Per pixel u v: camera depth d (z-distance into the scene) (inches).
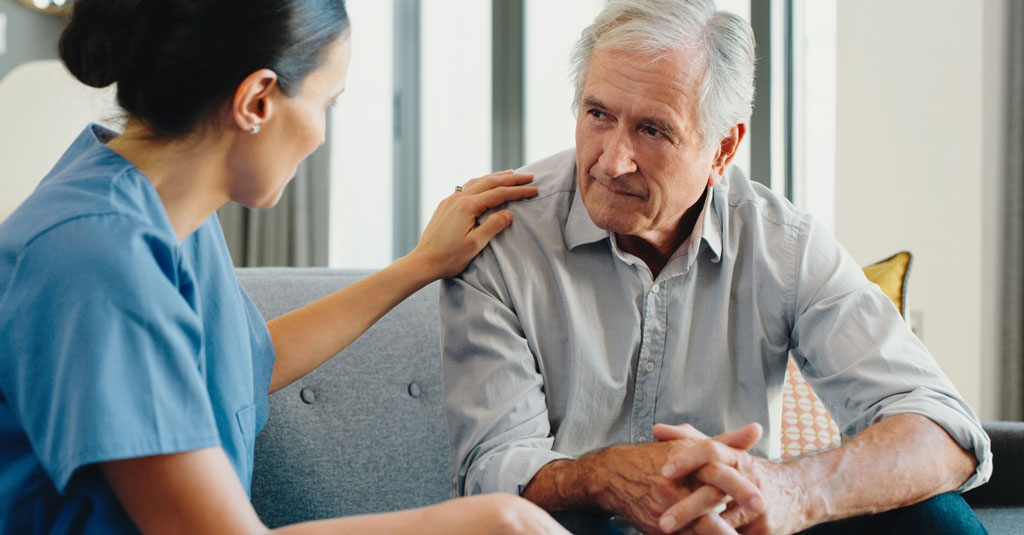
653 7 48.2
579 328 53.6
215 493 32.3
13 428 33.2
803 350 54.5
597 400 54.1
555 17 173.6
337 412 60.0
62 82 180.9
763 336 54.6
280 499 57.2
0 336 31.8
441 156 185.0
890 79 132.6
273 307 59.9
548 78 175.2
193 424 32.3
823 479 43.8
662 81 46.9
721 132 49.9
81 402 30.4
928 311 129.0
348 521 33.5
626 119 47.7
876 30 134.0
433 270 53.6
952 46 124.7
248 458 43.3
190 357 33.2
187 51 34.9
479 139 181.5
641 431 54.7
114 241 32.3
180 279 36.4
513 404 50.8
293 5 35.8
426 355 64.0
